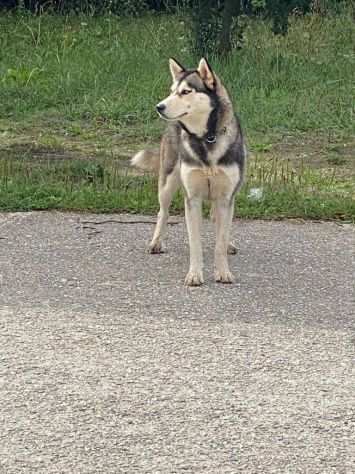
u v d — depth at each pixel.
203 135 5.50
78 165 7.40
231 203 5.62
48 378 4.62
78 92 9.27
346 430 4.30
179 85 5.53
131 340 4.93
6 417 4.36
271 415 4.38
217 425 4.32
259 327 5.06
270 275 5.66
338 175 7.41
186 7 12.16
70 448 4.20
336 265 5.80
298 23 10.93
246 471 4.09
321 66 9.70
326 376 4.65
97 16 12.52
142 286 5.52
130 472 4.08
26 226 6.38
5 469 4.10
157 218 6.21
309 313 5.21
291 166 7.60
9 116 8.85
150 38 10.87
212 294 5.42
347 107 8.80
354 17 11.52
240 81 9.23
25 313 5.19
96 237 6.20
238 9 9.86
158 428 4.30
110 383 4.59
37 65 10.01
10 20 12.19
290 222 6.48
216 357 4.79
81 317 5.15
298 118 8.59
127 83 9.29
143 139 8.31
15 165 7.48
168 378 4.62
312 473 4.09
